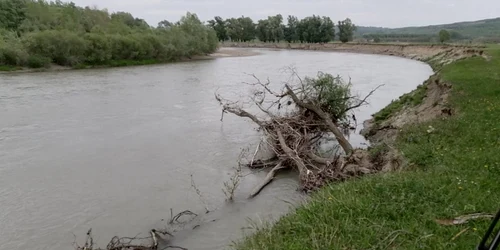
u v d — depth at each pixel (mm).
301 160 13000
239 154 15453
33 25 60188
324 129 16141
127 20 83438
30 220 10000
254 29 145500
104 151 15812
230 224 9445
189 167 13969
